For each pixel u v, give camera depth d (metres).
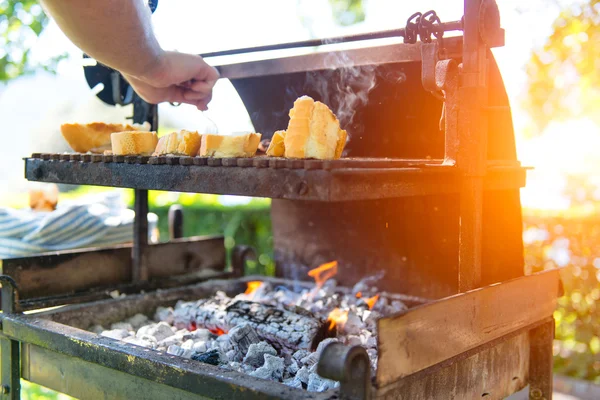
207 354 1.36
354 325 1.74
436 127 1.81
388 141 1.94
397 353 1.07
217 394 1.11
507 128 1.62
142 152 1.48
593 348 3.33
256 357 1.44
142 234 2.12
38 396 2.88
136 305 1.92
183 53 1.70
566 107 4.12
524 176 1.59
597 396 2.80
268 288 2.30
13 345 1.63
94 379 1.40
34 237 2.02
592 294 3.28
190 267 2.32
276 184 1.08
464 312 1.26
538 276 1.55
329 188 0.99
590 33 3.82
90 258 2.02
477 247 1.34
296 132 1.18
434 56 1.30
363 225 2.17
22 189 6.84
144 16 1.40
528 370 1.60
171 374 1.19
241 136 1.34
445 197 1.94
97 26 1.30
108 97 2.18
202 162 1.21
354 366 0.98
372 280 2.17
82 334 1.43
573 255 3.34
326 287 2.21
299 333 1.52
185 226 4.74
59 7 1.24
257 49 1.83
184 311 1.83
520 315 1.47
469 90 1.32
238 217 4.56
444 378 1.24
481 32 1.30
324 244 2.30
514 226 1.67
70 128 1.69
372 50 1.75
